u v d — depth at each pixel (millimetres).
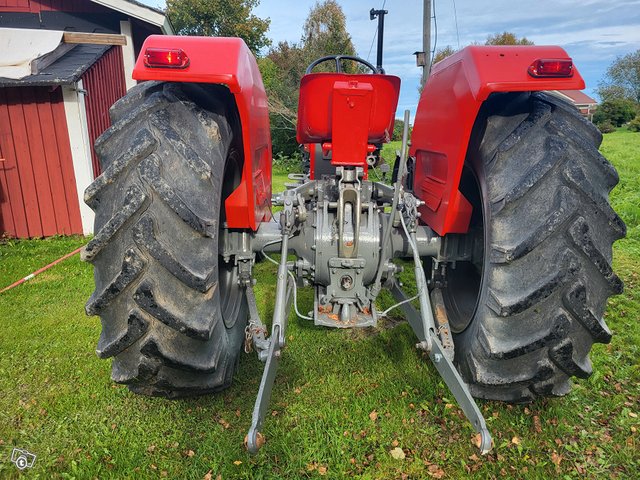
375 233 2547
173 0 28047
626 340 3457
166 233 1832
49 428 2568
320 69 22031
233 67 1917
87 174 7277
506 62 1980
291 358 3150
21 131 6980
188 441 2426
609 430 2504
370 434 2449
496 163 2061
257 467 2252
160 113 1946
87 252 1811
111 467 2289
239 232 2635
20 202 7184
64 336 3625
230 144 2318
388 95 2604
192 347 2000
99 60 8055
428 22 3996
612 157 15383
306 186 2906
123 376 2039
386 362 3094
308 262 2645
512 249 1899
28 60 6723
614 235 1938
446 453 2322
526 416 2564
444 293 2926
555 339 1927
